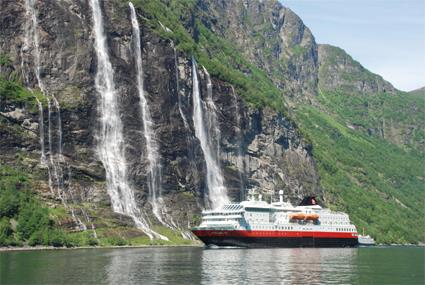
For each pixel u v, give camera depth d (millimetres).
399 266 161625
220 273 133500
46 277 122750
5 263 146750
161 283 117875
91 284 115250
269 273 135375
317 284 121375
